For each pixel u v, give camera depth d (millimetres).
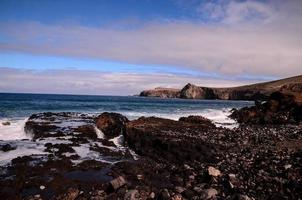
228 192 11445
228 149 19547
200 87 185375
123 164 15695
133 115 39938
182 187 12211
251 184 12297
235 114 41406
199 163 16500
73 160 16266
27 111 42500
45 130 24125
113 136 25281
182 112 46688
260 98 137250
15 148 17938
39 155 16484
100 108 53281
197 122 30047
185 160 17281
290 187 11766
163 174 14383
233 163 16125
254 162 16109
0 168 14102
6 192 11531
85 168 14773
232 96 164375
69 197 11023
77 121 28125
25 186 12133
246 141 22031
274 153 18062
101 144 21453
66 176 13586
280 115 35594
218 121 37812
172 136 22156
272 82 155125
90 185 12594
